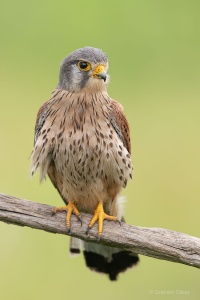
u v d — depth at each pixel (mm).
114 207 10695
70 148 10273
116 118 10484
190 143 15766
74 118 10289
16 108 16266
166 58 17859
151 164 15383
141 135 15914
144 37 18188
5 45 18125
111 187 10547
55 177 10695
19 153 15109
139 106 16672
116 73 17578
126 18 18391
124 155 10375
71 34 18219
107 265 10945
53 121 10359
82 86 10367
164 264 13477
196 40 18156
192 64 17844
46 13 18547
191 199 14891
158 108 16625
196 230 14406
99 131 10289
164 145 15672
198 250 9703
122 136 10586
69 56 10547
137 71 17672
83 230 10109
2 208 9836
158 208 14664
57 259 13391
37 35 18234
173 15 18453
